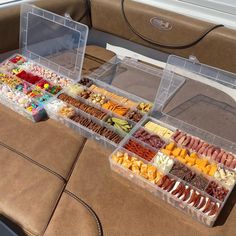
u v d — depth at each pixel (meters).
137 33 1.49
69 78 1.42
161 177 1.01
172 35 1.39
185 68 1.25
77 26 1.37
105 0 1.50
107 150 1.15
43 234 0.94
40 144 1.17
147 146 1.13
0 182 1.05
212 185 1.00
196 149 1.12
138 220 0.95
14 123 1.25
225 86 1.29
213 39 1.29
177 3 1.45
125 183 1.05
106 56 1.61
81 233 0.92
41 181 1.05
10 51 1.54
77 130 1.22
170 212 0.97
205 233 0.92
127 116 1.24
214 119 1.25
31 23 1.48
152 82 1.47
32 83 1.38
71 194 1.01
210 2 1.38
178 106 1.30
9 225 0.97
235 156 1.09
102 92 1.35
